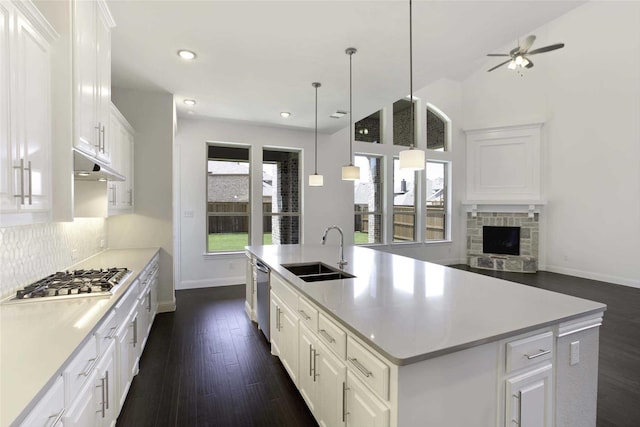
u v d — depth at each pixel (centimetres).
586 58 611
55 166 169
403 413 115
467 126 772
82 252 298
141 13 230
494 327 137
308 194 619
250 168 578
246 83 362
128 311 219
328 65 318
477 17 245
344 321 145
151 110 393
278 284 272
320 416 183
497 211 737
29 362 110
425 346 119
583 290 532
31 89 148
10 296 181
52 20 170
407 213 752
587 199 620
